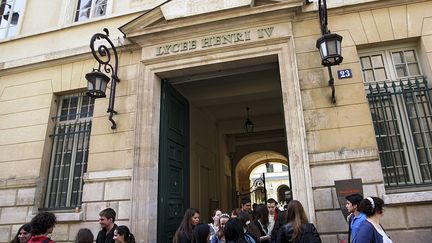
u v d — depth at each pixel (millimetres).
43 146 6969
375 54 5836
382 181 4898
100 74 5992
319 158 5230
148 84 6629
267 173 36031
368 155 5047
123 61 6977
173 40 6684
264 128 11562
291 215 3705
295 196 5184
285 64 5887
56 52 7523
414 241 4586
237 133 12180
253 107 10578
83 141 7031
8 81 7824
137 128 6348
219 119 11609
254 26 6258
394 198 4746
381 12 5785
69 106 7457
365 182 4953
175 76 6934
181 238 4469
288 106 5648
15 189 6785
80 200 6598
